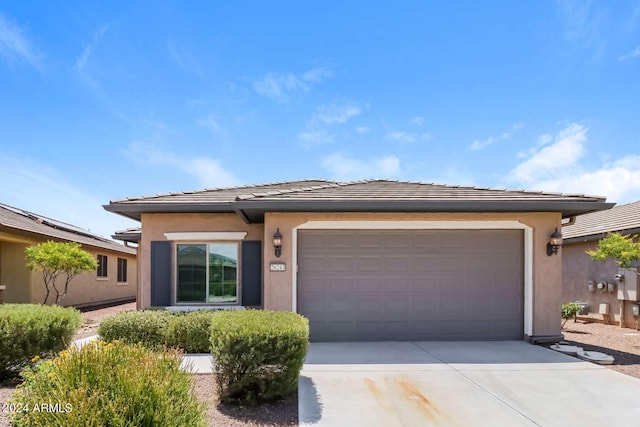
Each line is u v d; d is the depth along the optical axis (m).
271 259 11.06
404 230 11.50
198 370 8.13
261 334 6.55
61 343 8.19
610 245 11.66
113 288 28.00
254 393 6.66
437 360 9.23
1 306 8.86
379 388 7.36
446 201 10.73
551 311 11.19
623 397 7.00
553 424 5.95
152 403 3.91
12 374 7.61
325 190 12.06
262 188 15.86
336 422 5.95
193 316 10.18
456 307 11.43
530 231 11.35
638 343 11.45
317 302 11.30
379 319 11.33
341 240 11.44
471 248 11.54
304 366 8.70
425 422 5.98
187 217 12.98
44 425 3.69
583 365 8.88
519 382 7.73
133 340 9.73
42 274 20.08
